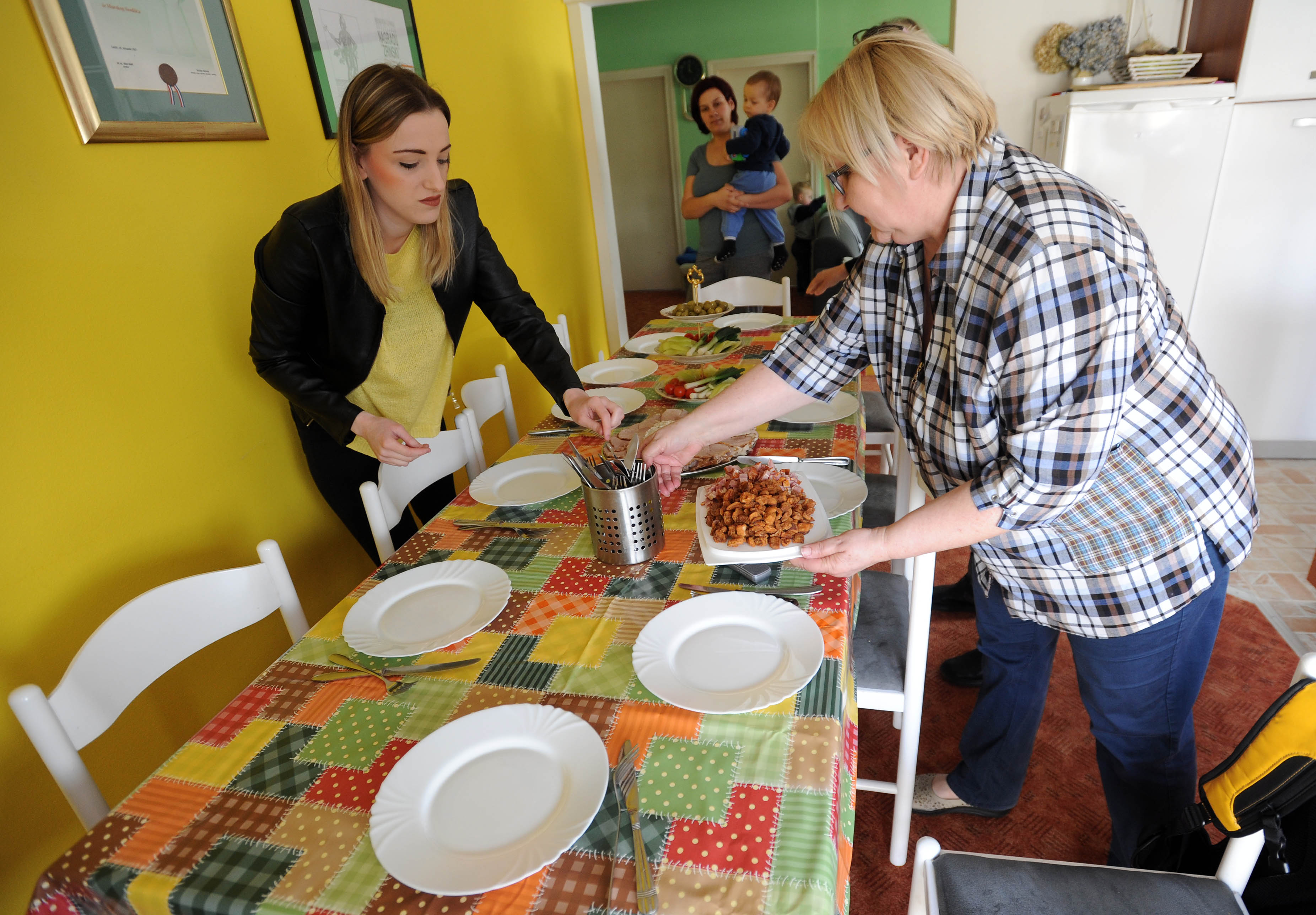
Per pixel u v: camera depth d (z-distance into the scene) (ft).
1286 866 2.39
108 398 4.48
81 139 4.25
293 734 2.67
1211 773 2.54
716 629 2.91
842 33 18.79
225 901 2.05
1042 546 3.14
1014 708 4.24
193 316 4.99
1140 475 2.89
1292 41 8.23
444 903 1.99
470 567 3.54
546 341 5.36
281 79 5.70
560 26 10.69
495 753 2.40
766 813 2.17
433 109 4.11
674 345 7.00
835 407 5.14
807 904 1.89
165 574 4.89
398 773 2.34
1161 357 2.80
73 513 4.31
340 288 4.49
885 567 6.91
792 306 16.97
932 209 2.66
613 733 2.53
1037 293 2.33
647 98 20.77
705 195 11.25
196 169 4.98
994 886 2.76
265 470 5.64
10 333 3.96
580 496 4.32
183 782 2.48
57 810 4.21
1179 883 2.72
